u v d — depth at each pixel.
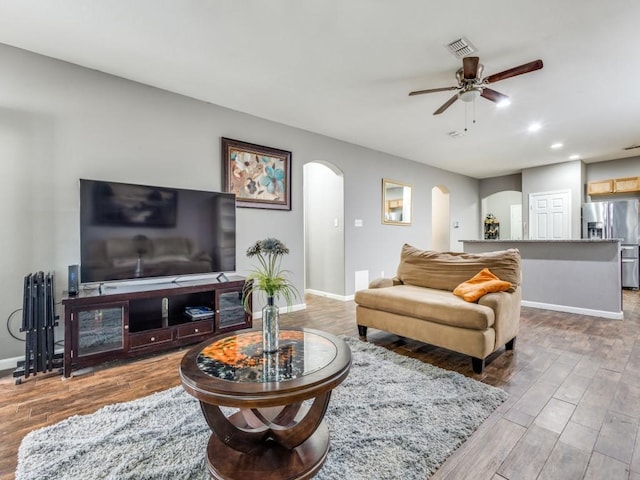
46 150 2.68
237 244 3.81
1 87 2.51
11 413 1.87
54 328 2.59
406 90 3.28
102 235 2.67
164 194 2.98
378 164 5.62
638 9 2.07
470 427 1.68
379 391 2.05
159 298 3.12
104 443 1.55
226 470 1.30
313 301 4.98
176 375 2.37
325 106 3.68
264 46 2.52
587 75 2.96
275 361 1.44
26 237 2.60
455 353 2.77
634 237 5.91
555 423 1.74
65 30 2.32
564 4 2.03
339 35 2.37
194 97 3.46
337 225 5.16
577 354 2.73
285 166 4.23
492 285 2.66
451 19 2.19
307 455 1.38
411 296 2.82
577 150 5.63
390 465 1.41
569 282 4.17
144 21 2.22
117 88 3.00
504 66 2.81
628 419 1.78
